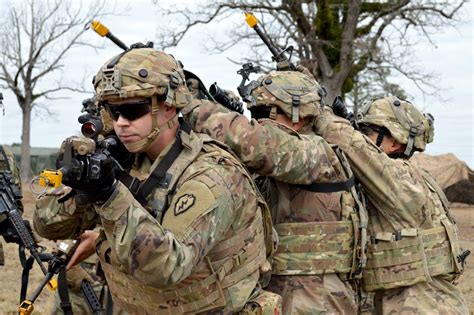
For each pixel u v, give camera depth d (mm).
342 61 42688
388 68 45719
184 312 5594
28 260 7340
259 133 6605
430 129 9117
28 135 59750
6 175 8070
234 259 5688
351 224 7535
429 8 43031
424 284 8391
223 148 5840
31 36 58875
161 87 5414
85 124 5320
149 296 5594
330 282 7445
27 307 6371
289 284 7379
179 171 5496
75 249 6590
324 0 44156
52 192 6297
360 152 7891
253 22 8070
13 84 58938
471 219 33469
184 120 6047
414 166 8648
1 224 7656
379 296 8633
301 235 7359
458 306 8562
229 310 5688
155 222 5023
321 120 8023
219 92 6902
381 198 8094
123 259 4996
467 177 37500
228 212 5426
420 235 8344
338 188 7453
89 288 8125
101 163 4863
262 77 7621
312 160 6902
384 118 8867
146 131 5461
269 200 7492
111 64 5422
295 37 42781
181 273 5082
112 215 4969
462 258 8703
